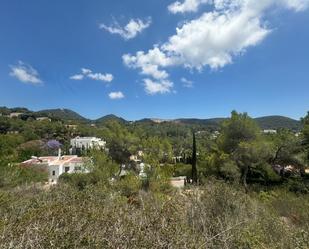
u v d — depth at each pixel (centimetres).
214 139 2892
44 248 215
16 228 226
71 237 228
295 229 418
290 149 2497
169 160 3706
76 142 8081
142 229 265
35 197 441
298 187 1736
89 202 350
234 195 500
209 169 2330
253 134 2397
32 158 4431
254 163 2280
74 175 1750
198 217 391
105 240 237
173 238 257
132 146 3703
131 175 1448
